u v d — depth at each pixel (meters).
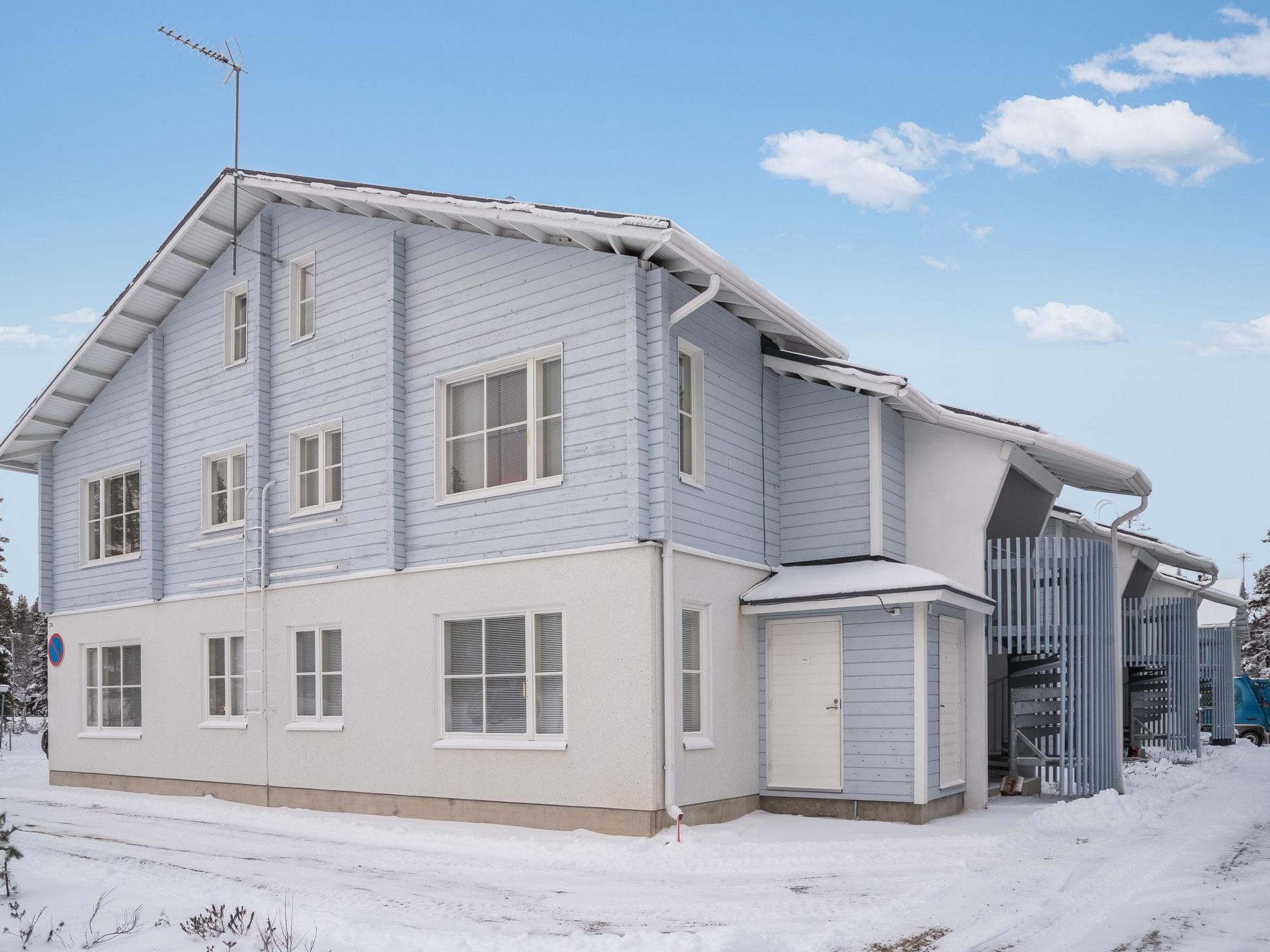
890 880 9.59
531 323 13.33
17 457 21.12
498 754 13.02
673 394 12.64
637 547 12.05
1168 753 24.12
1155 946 7.17
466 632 13.73
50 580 20.83
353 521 15.15
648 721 11.77
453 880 9.77
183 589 17.88
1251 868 9.91
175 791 17.42
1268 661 50.06
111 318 18.47
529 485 13.14
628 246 12.20
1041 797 15.98
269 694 15.95
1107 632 16.02
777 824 12.88
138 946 7.03
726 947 7.00
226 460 17.73
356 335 15.45
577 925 8.02
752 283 12.89
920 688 13.14
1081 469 16.12
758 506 14.67
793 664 14.05
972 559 15.00
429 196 13.65
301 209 16.61
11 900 8.48
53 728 20.19
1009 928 7.72
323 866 10.55
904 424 15.61
